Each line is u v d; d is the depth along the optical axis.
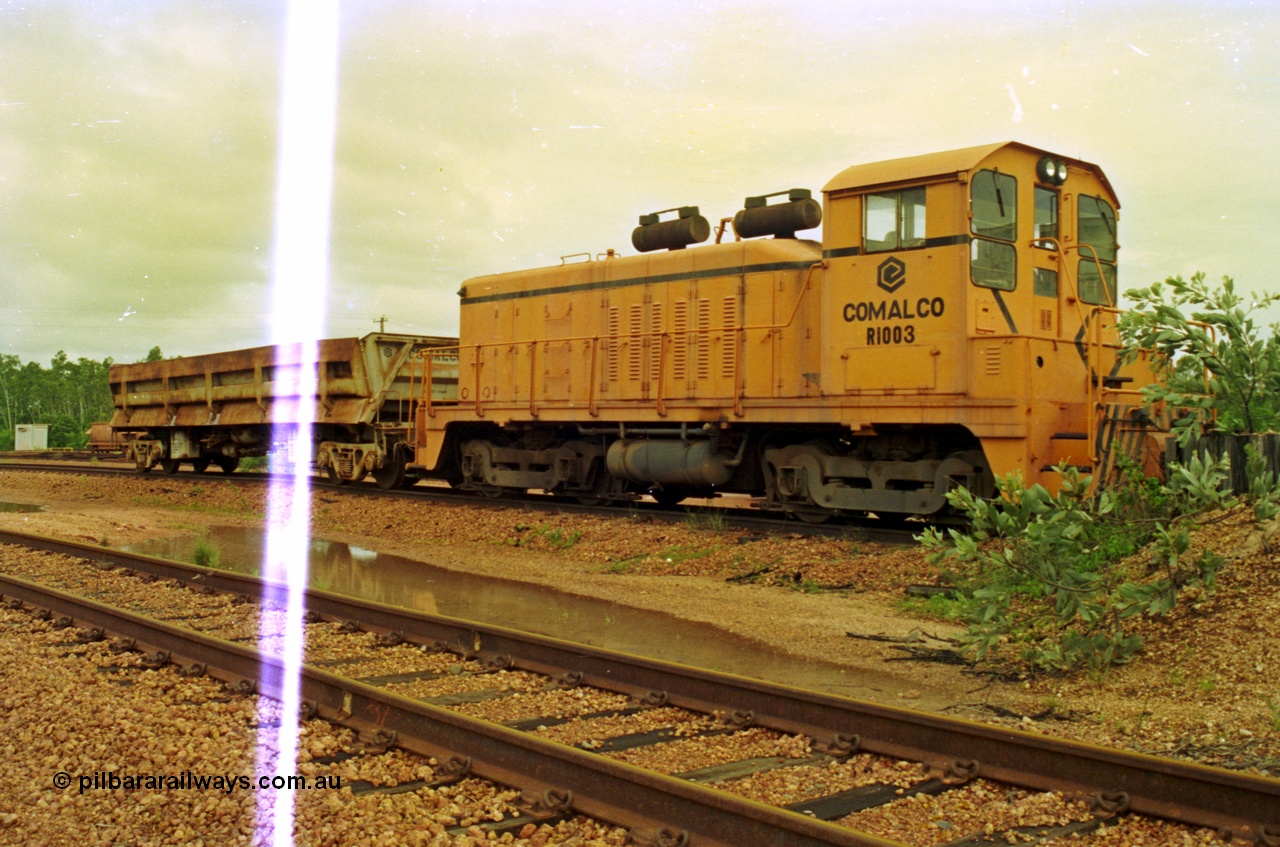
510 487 17.56
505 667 7.21
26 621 8.70
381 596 10.49
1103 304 12.62
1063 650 6.96
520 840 4.24
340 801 4.52
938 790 4.84
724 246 13.81
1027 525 7.48
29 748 5.25
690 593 10.46
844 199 12.11
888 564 10.67
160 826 4.30
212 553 12.38
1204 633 6.72
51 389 79.31
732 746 5.52
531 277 16.55
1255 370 8.74
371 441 20.67
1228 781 4.32
